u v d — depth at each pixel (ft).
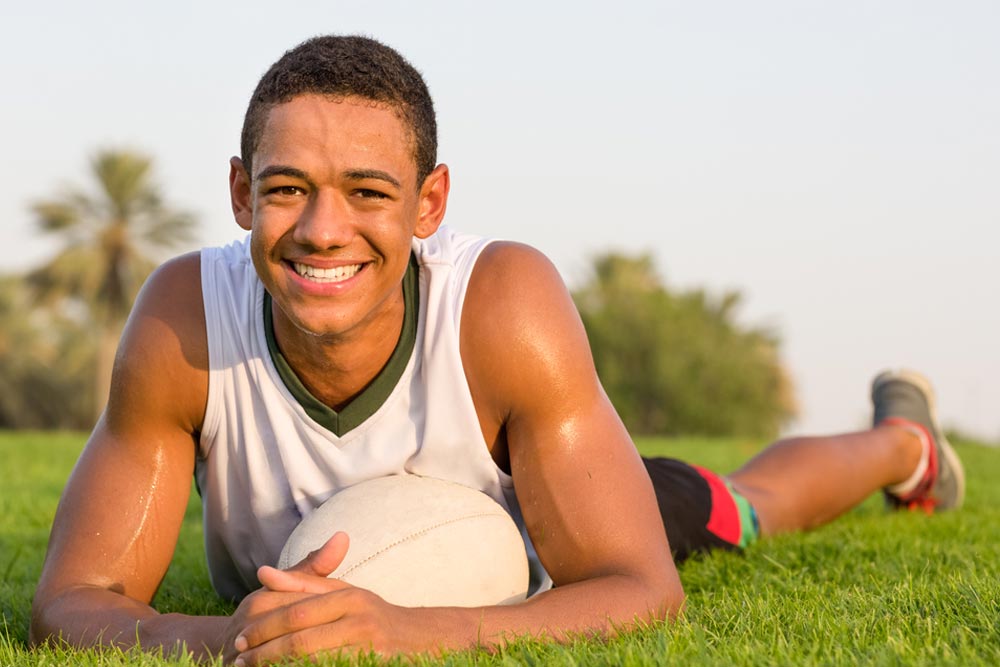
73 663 12.39
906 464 26.32
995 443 56.90
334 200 12.93
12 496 30.86
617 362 211.20
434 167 14.15
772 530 22.97
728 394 210.79
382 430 14.69
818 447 24.63
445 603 13.48
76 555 14.47
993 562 18.97
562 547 14.37
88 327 290.56
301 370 14.52
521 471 14.65
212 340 14.83
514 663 11.44
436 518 13.82
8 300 285.64
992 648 11.98
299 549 13.76
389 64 13.37
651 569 14.02
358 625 11.88
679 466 21.36
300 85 12.98
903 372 27.91
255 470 15.14
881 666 11.16
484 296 14.67
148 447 15.07
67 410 283.79
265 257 13.17
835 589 16.24
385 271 13.37
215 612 17.26
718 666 11.18
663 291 226.38
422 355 14.57
